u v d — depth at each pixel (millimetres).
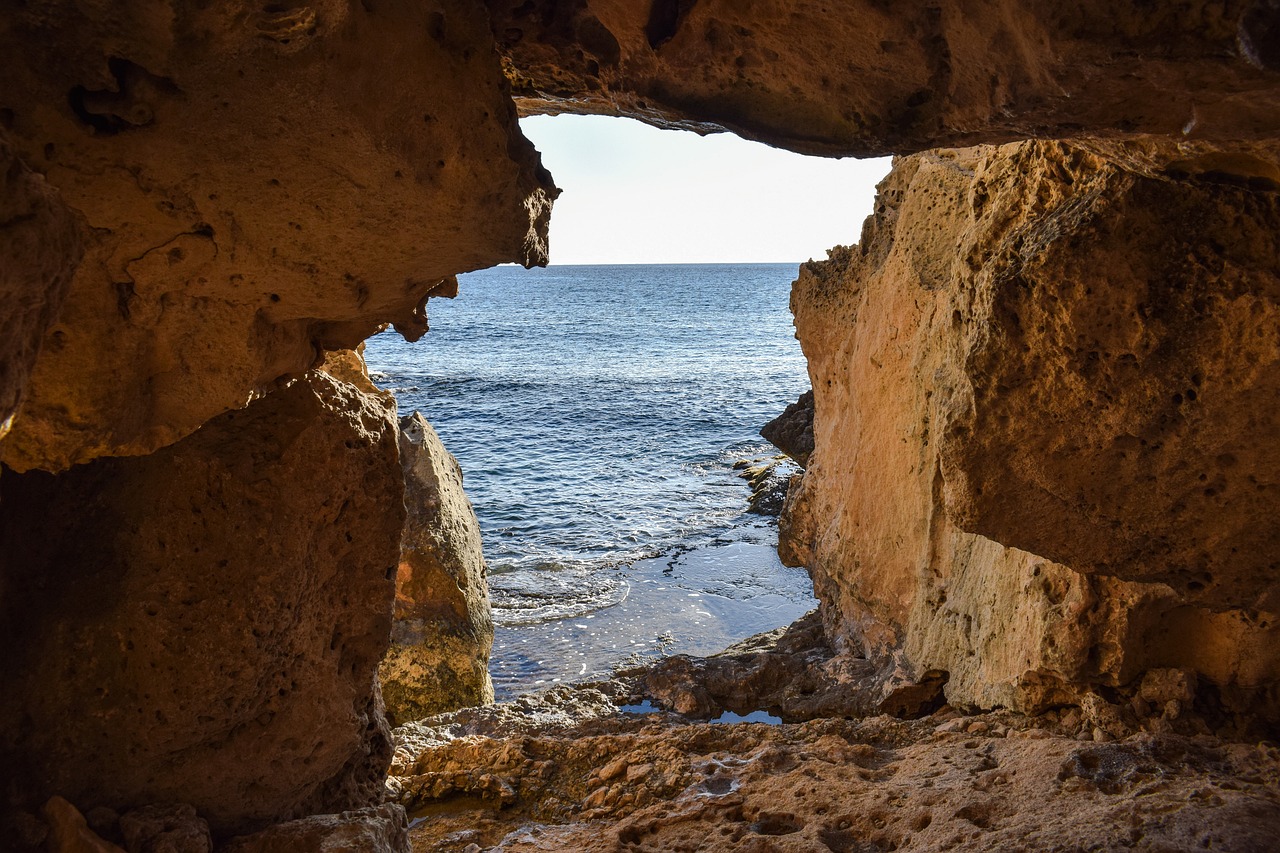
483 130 2951
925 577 7770
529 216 3244
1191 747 4938
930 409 7586
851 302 9539
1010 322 4156
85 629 4008
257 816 4461
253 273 3197
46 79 2588
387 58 2709
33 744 3883
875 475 8648
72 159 2727
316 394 4535
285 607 4383
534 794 6254
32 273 1909
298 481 4406
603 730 7887
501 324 81750
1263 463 3918
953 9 2975
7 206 1841
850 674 8516
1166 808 4172
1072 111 3141
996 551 6691
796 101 3498
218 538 4207
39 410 3154
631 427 31578
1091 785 4664
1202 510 4125
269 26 2525
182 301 3223
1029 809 4566
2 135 1974
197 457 4203
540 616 13930
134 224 2945
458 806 6254
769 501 20234
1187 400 3916
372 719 5219
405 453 10438
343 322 4043
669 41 3398
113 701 4020
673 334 70625
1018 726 6078
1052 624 5812
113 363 3201
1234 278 3699
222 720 4230
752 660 9484
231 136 2775
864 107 3396
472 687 9969
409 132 2854
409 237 3170
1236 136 3135
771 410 34688
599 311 98438
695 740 6594
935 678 7574
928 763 5535
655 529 18969
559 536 18672
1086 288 3916
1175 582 4438
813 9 3096
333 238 3117
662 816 5293
